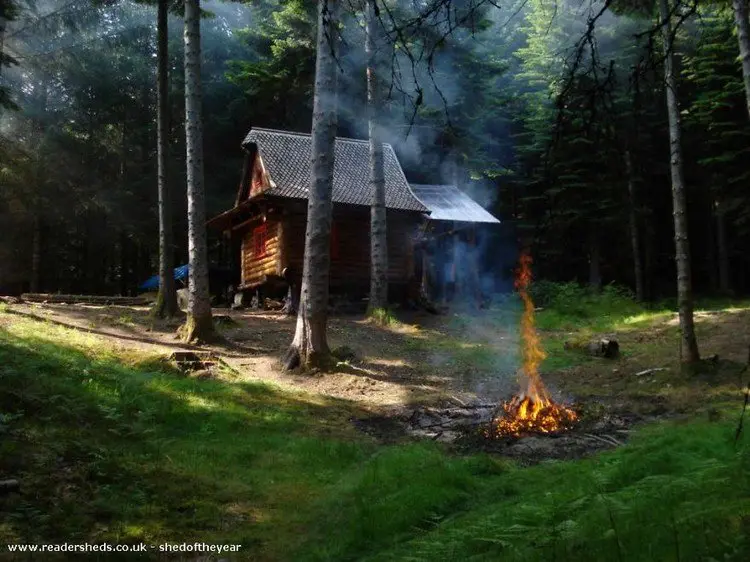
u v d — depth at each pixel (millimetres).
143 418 8156
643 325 18266
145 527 5203
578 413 9898
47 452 6332
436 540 3922
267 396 10898
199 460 7117
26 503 5145
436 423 9812
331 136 13500
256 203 21453
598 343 14844
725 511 2697
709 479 3342
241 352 14281
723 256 26938
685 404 10086
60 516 5121
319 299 13258
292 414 9984
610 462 5566
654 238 29297
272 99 31234
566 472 5590
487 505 5047
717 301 24125
